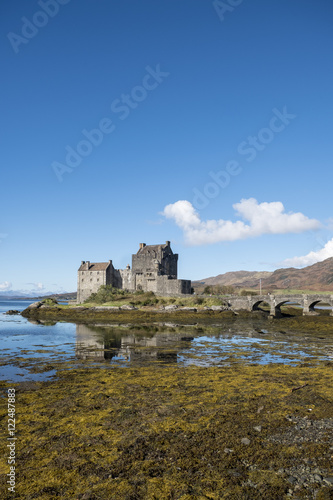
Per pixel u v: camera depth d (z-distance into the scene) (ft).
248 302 291.17
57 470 40.42
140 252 390.01
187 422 55.11
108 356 114.73
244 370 93.15
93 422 55.31
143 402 65.41
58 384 78.79
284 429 52.54
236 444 47.16
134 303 316.40
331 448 46.06
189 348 131.23
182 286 346.33
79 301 398.83
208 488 36.91
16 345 138.72
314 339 158.51
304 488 37.01
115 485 37.40
